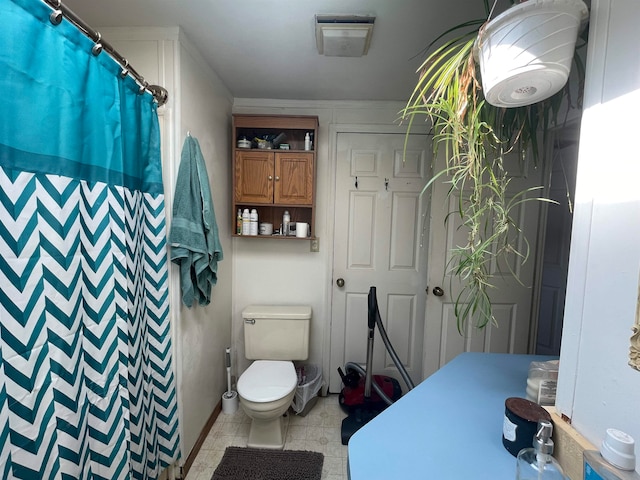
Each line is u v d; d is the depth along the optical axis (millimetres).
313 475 1507
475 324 1929
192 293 1439
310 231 2145
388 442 719
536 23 566
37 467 731
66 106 791
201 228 1448
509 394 945
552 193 2180
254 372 1771
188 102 1438
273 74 1753
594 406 589
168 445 1358
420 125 2096
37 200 727
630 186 520
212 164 1771
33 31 705
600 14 578
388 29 1299
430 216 1988
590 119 604
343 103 2115
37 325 732
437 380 1028
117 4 1172
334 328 2230
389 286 2193
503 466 650
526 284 1849
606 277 565
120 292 1006
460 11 1178
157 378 1326
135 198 1157
